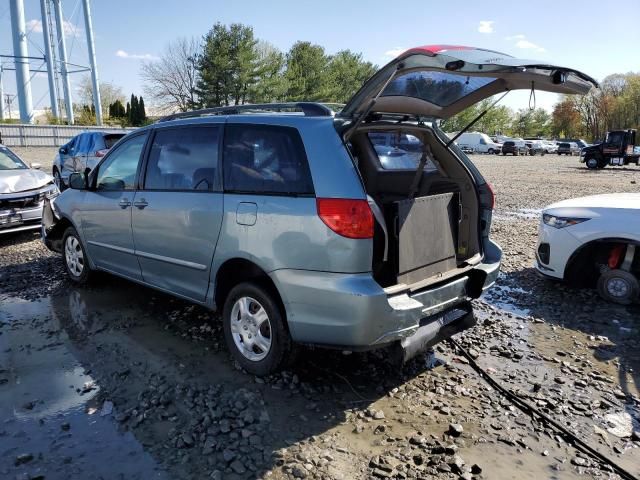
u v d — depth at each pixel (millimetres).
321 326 3137
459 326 3768
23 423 3021
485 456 2822
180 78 57562
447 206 3773
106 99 72062
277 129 3426
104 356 3912
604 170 29297
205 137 3904
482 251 4117
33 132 36719
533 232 9430
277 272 3271
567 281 5766
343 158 3154
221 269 3719
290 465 2684
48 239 6035
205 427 2996
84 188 5176
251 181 3500
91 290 5520
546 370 3885
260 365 3562
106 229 4887
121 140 4852
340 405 3297
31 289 5551
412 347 3289
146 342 4184
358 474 2637
